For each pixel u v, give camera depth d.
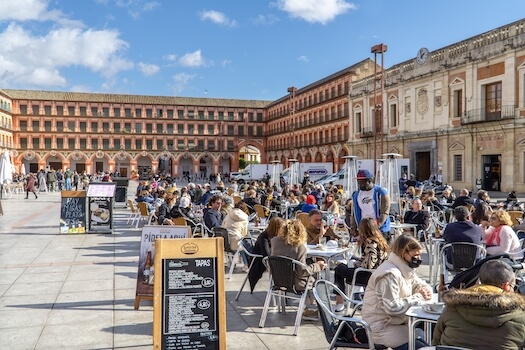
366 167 32.91
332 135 59.38
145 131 84.19
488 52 31.61
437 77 36.91
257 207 14.98
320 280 5.12
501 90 31.16
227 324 6.45
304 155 68.75
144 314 6.79
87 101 81.44
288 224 6.59
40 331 6.09
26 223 17.77
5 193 35.84
